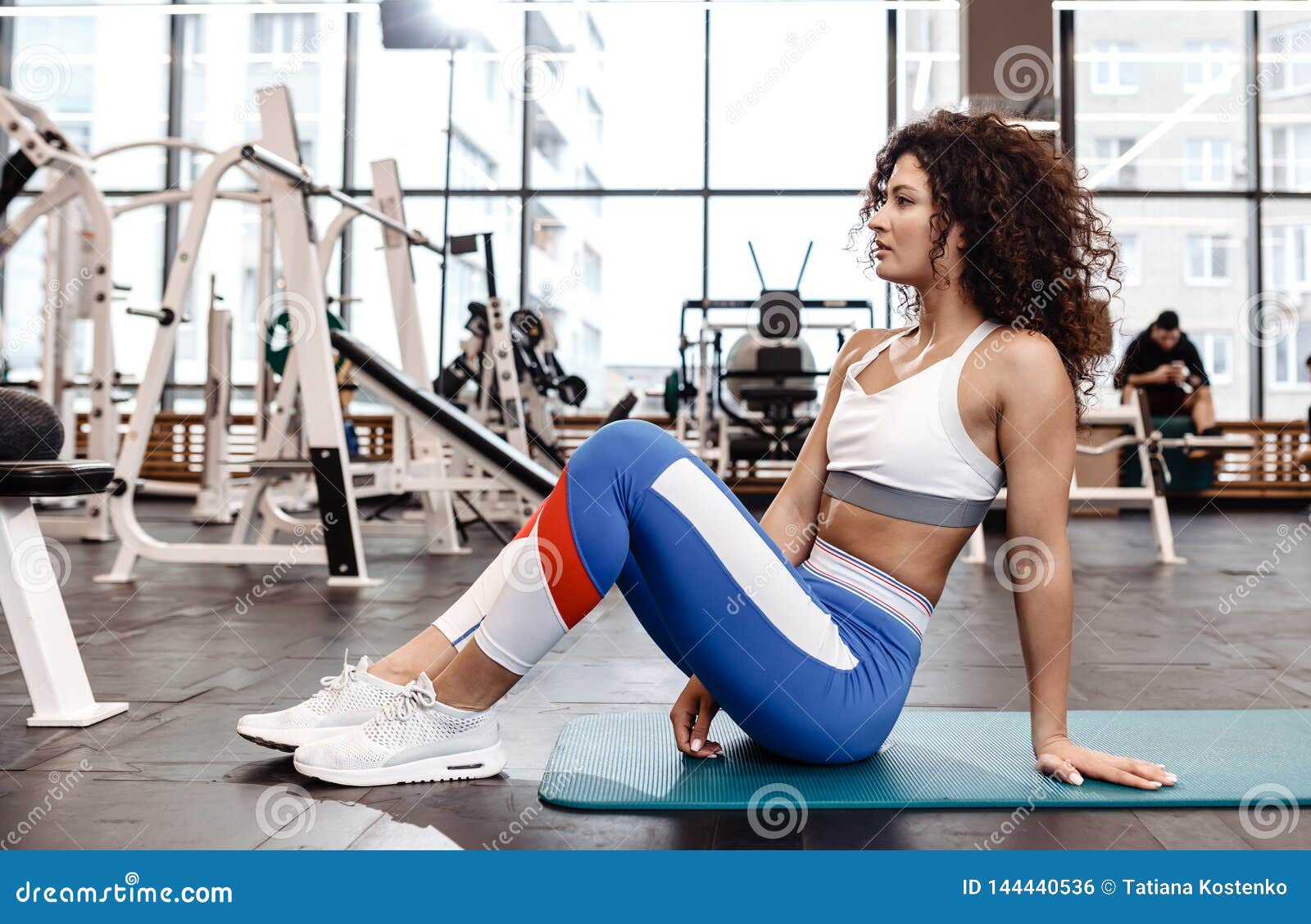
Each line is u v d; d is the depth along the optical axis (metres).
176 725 1.54
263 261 4.39
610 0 7.30
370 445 8.03
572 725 1.51
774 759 1.32
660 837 1.07
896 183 1.24
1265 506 7.46
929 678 1.96
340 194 3.27
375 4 7.46
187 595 3.01
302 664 2.02
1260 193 7.94
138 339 8.30
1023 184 1.23
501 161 7.99
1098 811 1.15
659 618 1.28
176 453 7.95
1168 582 3.52
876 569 1.26
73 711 1.57
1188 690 1.82
